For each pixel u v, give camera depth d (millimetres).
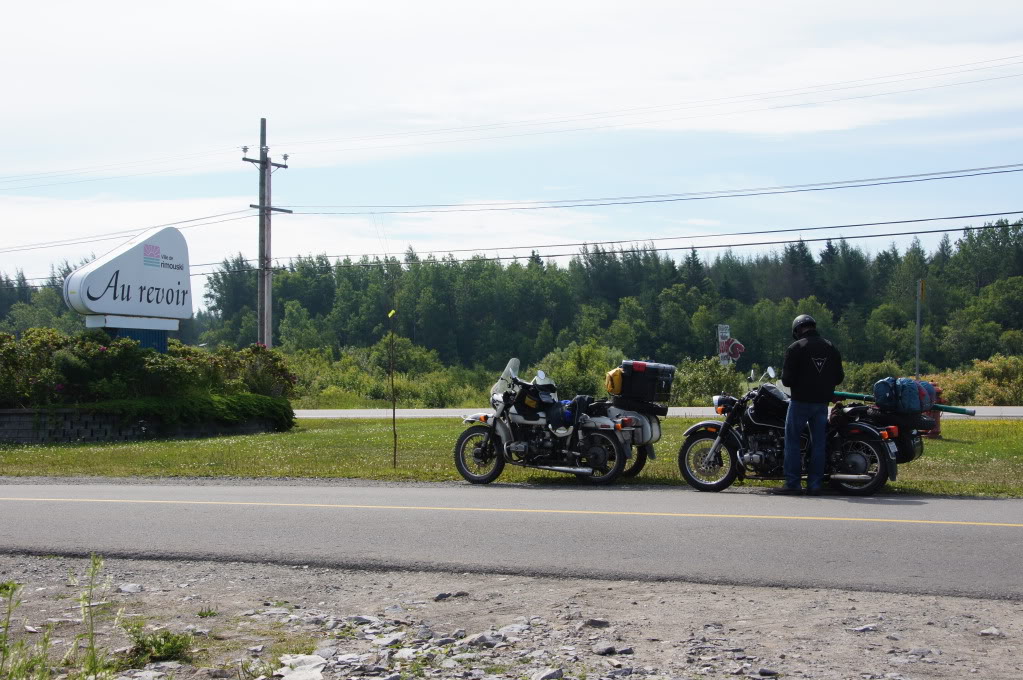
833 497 10484
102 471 14719
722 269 130750
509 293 114938
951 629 5543
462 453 12586
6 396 22672
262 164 39344
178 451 18328
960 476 12766
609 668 4934
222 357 27812
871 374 49750
